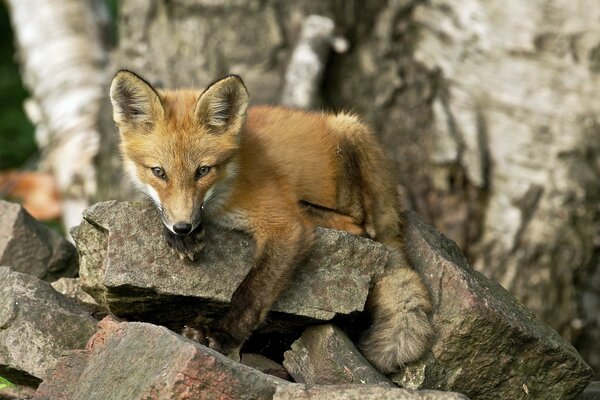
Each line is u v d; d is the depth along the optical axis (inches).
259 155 431.2
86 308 437.7
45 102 951.6
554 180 707.4
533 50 724.7
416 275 426.3
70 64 952.9
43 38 980.6
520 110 724.0
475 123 733.9
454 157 730.2
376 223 466.9
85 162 875.4
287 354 409.4
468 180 730.2
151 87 419.2
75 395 360.8
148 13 788.0
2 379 397.7
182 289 392.8
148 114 423.8
